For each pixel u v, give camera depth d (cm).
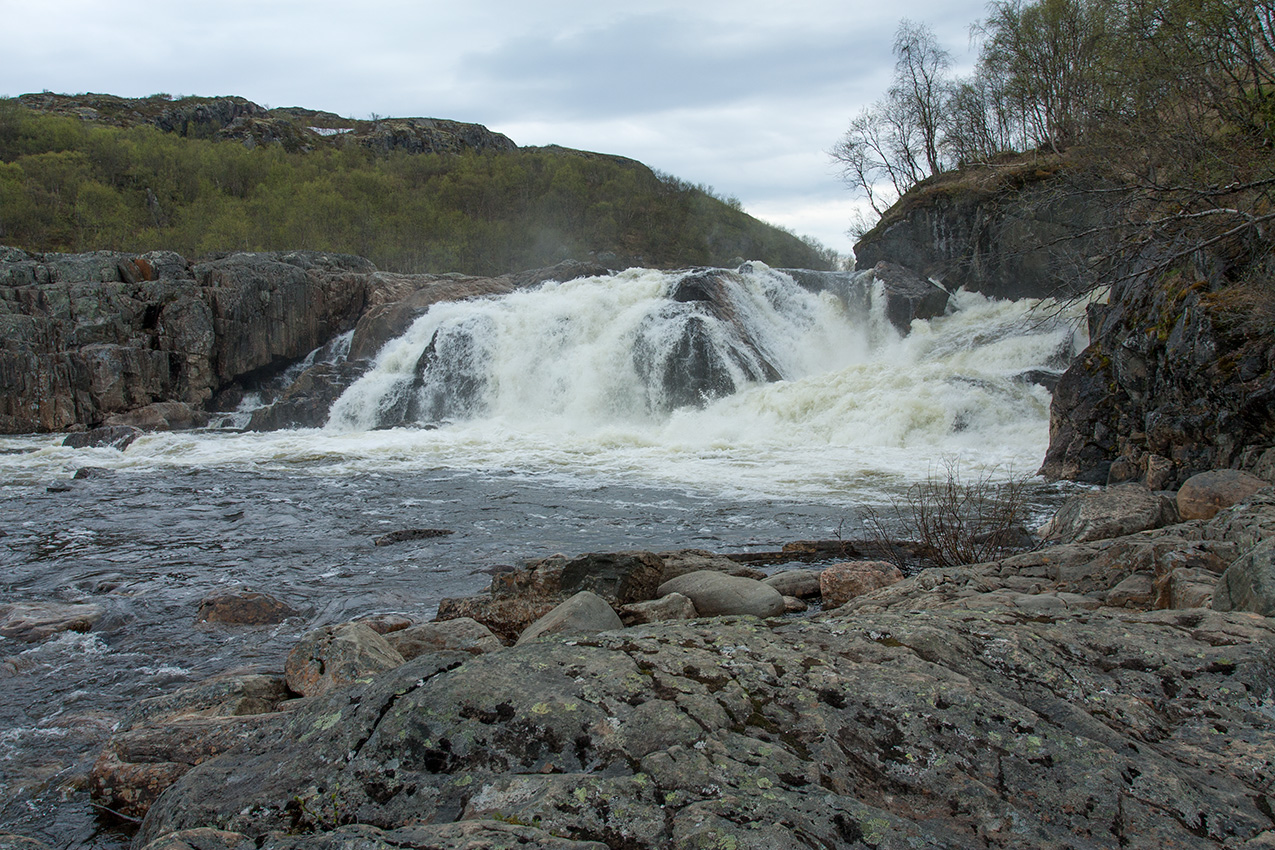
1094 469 1377
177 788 254
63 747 490
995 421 1908
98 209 5912
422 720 247
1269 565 389
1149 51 1327
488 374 2633
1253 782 238
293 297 3150
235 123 9688
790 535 1098
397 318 3047
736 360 2431
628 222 8112
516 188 7988
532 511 1281
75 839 361
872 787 229
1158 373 1223
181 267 2980
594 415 2470
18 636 707
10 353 2472
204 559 1010
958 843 201
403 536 1106
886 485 1437
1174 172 1169
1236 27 1247
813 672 281
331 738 255
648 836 194
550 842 188
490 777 226
